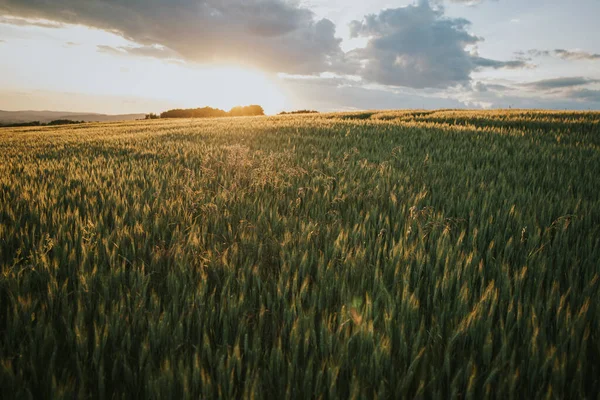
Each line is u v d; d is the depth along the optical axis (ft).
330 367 5.62
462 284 8.70
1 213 13.99
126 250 10.57
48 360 6.32
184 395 5.17
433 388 5.38
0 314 7.79
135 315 7.04
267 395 5.64
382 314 7.41
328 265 9.14
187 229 12.73
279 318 7.44
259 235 12.03
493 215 14.10
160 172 23.20
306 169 23.47
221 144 39.96
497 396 5.37
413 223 12.71
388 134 45.34
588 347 6.72
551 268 9.37
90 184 19.81
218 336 7.10
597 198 16.37
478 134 45.37
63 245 10.78
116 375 5.94
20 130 138.31
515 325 6.74
